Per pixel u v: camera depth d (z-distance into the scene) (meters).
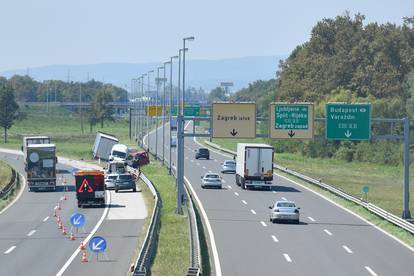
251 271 77.19
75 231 108.75
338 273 76.56
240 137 124.94
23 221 123.19
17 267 79.88
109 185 172.62
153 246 87.88
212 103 124.75
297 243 97.62
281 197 156.50
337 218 125.06
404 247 95.31
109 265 80.12
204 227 112.06
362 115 122.06
